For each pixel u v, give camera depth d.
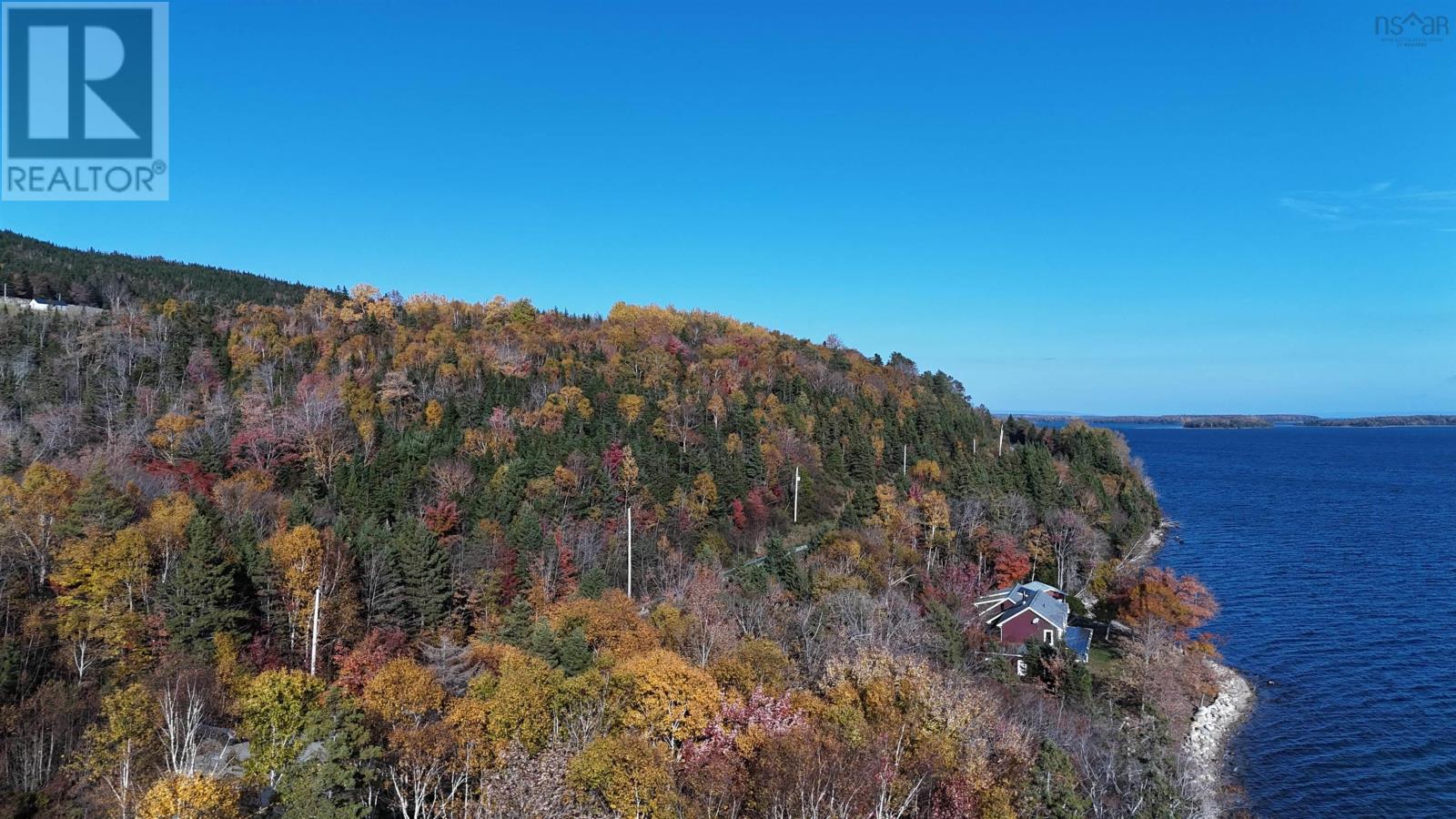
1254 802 50.97
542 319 158.75
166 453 76.06
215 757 35.53
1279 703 64.62
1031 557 93.31
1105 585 89.50
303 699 31.42
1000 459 127.25
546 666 40.88
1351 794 51.56
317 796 27.23
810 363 155.62
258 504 66.69
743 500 97.94
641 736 35.88
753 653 47.62
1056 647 66.81
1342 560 108.75
